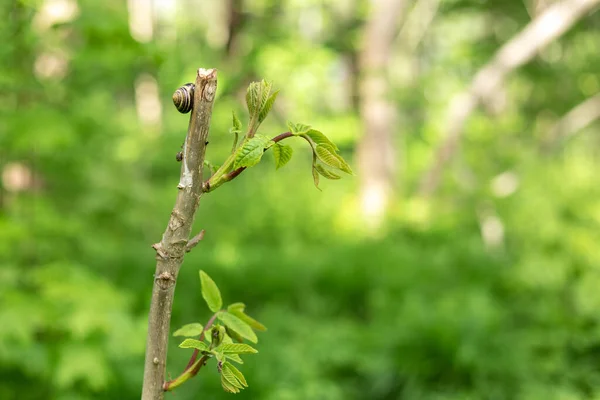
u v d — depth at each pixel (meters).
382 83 10.00
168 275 0.98
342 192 10.80
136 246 6.36
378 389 4.72
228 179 0.96
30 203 3.80
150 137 7.64
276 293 6.43
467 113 9.75
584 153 12.36
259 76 7.58
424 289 6.41
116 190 4.94
